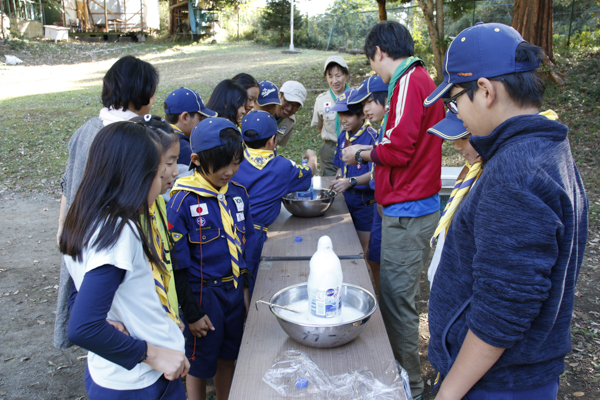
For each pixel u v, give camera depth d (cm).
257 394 126
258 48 2258
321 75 1299
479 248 99
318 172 490
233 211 212
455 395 106
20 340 322
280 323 145
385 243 229
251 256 224
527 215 92
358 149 241
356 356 142
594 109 841
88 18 2605
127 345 121
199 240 198
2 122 1002
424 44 1509
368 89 254
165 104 265
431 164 214
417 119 202
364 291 160
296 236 251
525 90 102
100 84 1486
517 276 93
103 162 125
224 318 209
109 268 117
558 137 98
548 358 107
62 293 200
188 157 254
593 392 255
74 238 121
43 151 842
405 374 138
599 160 653
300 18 2308
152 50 2278
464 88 110
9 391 270
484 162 112
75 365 296
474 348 102
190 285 202
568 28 1355
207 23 2598
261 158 258
